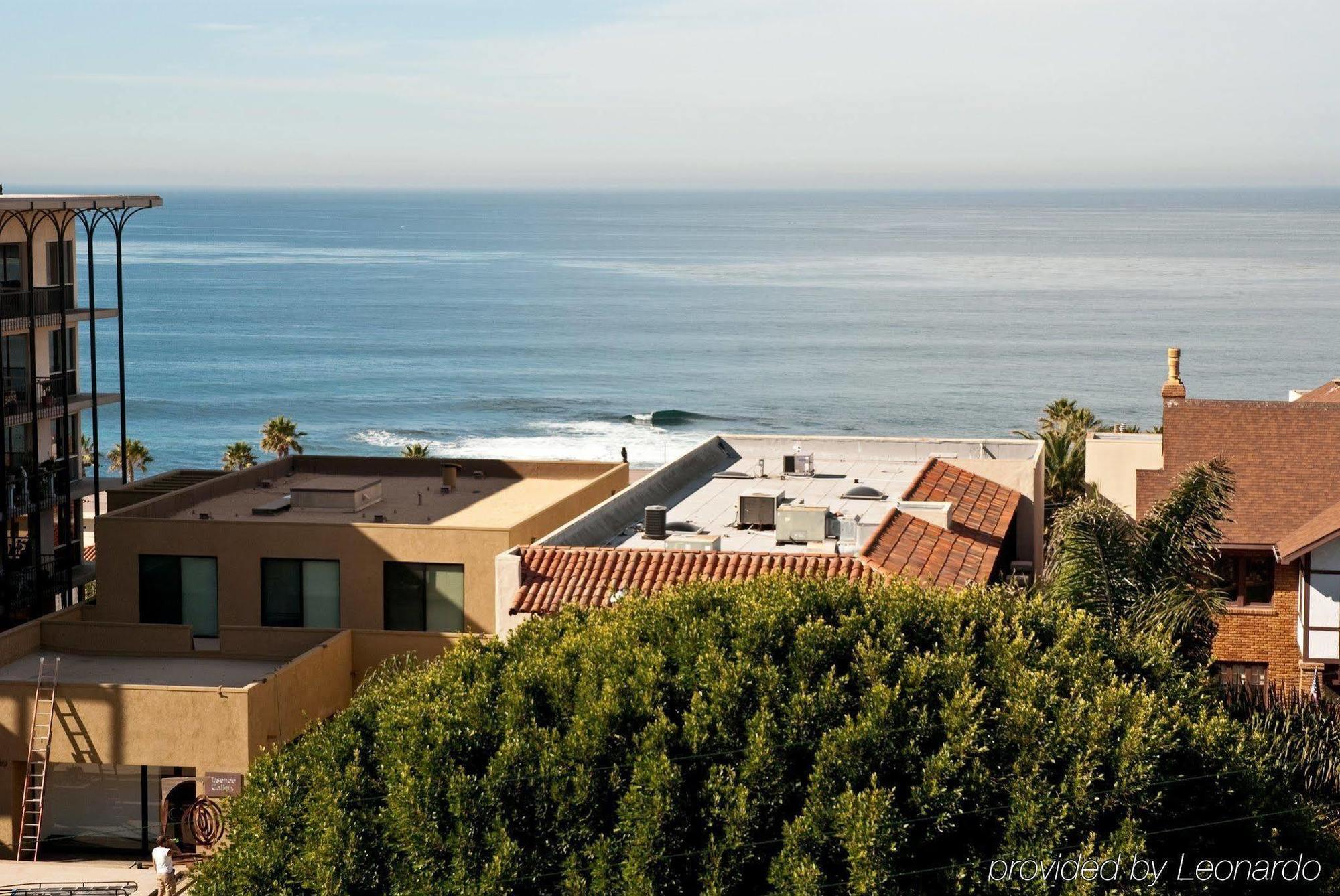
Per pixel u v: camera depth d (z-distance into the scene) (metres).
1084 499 28.52
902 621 22.92
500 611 31.47
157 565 38.50
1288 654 38.41
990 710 20.92
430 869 20.88
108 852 32.69
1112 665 22.19
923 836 19.78
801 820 19.69
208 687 32.03
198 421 156.50
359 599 37.91
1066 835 19.72
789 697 21.30
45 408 47.06
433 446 143.62
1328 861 21.48
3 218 43.06
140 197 47.66
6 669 35.56
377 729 24.17
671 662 22.64
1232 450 41.16
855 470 47.16
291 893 21.91
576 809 20.70
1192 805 20.94
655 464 135.12
